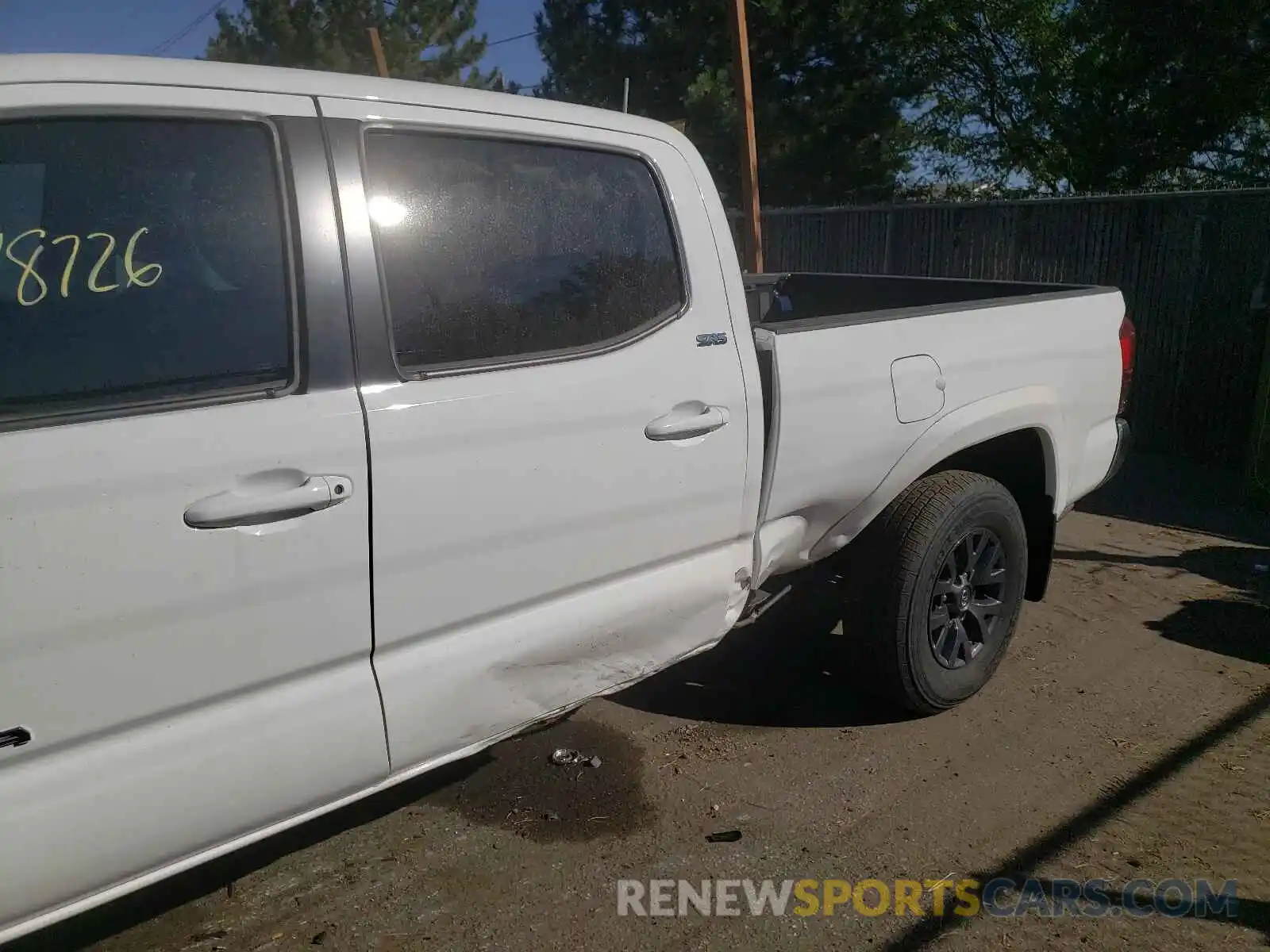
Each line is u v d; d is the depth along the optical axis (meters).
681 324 2.84
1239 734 3.70
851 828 3.13
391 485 2.22
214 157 2.11
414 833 3.09
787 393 3.06
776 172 17.94
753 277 5.77
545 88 20.73
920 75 18.84
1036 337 3.91
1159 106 14.00
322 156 2.24
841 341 3.24
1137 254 7.84
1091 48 15.56
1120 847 3.05
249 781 2.10
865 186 18.55
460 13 22.70
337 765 2.24
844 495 3.36
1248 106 13.35
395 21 21.77
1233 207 7.22
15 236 1.88
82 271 1.94
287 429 2.08
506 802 3.25
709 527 2.95
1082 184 15.80
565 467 2.53
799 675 4.12
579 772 3.42
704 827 3.13
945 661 3.72
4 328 1.85
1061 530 6.16
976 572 3.80
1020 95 19.75
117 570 1.87
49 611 1.81
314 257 2.19
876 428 3.34
